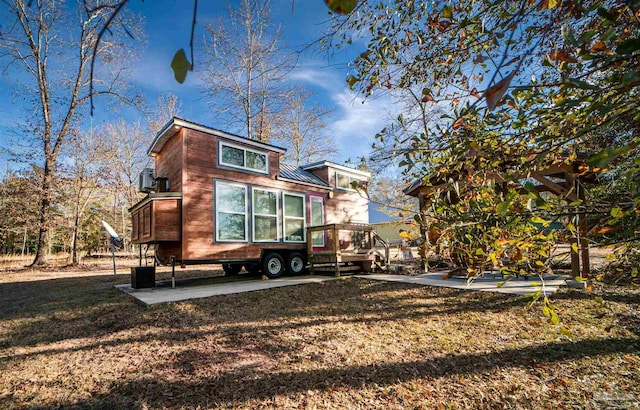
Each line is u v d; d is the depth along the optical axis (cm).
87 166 1719
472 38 173
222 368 328
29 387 306
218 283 792
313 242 1021
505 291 548
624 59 106
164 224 730
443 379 298
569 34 118
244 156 891
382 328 426
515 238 143
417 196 715
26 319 534
